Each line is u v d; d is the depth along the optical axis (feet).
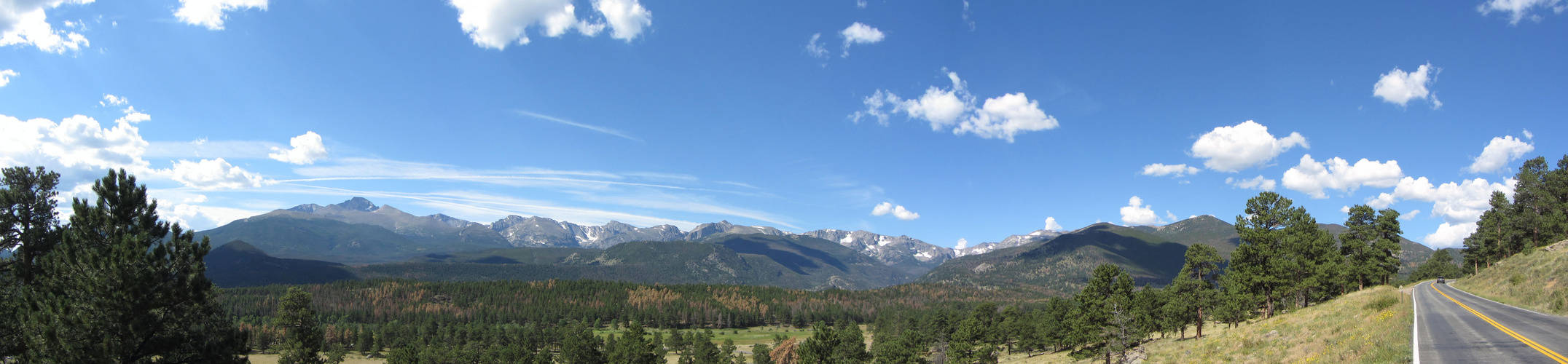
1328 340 109.29
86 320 88.84
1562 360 68.08
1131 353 195.42
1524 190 315.17
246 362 108.88
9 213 110.11
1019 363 343.87
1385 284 267.59
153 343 96.27
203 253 105.09
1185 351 175.83
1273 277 222.07
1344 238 270.87
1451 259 400.47
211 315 106.01
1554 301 131.34
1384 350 82.79
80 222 101.40
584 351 320.29
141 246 96.48
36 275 103.55
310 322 225.97
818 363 254.68
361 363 541.34
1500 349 76.13
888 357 372.79
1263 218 234.17
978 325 300.61
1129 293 196.34
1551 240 276.21
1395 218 261.24
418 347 584.40
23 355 97.86
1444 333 93.20
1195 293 245.65
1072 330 206.18
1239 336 167.63
